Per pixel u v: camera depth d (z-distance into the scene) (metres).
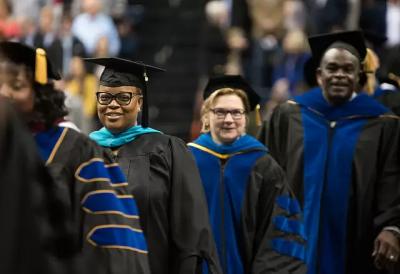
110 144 14.56
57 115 11.89
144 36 41.94
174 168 14.46
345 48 17.50
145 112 14.84
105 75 14.65
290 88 35.28
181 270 13.98
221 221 15.73
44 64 11.41
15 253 9.16
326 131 17.64
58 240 10.30
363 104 17.73
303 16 37.50
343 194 17.38
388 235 16.81
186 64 41.16
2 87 11.39
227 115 15.98
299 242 15.62
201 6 42.66
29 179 9.39
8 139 9.37
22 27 32.94
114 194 12.20
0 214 9.19
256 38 37.19
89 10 35.28
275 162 16.14
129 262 12.08
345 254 17.30
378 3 35.88
